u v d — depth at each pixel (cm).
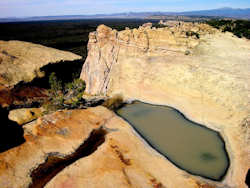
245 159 2581
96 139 3011
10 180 2273
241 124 3109
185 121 3553
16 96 4872
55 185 2177
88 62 5716
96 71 5466
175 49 5244
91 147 2845
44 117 3170
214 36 6438
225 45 5778
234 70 4272
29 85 5319
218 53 5228
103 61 5469
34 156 2603
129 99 4406
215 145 2936
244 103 3381
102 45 5612
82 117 3406
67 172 2330
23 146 2700
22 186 2252
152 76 4700
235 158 2648
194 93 4031
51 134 2934
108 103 4284
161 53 5269
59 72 6322
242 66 4488
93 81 5459
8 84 4819
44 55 6219
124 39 5359
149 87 4575
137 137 3058
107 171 2327
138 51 5278
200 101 3862
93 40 5669
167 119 3616
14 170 2381
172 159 2667
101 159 2514
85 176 2270
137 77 4834
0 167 2350
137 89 4628
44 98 5091
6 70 5091
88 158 2533
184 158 2686
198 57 5006
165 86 4447
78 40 15888
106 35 5609
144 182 2233
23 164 2477
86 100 4500
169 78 4488
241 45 5906
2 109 3722
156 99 4266
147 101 4275
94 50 5666
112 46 5538
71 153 2727
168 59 5012
